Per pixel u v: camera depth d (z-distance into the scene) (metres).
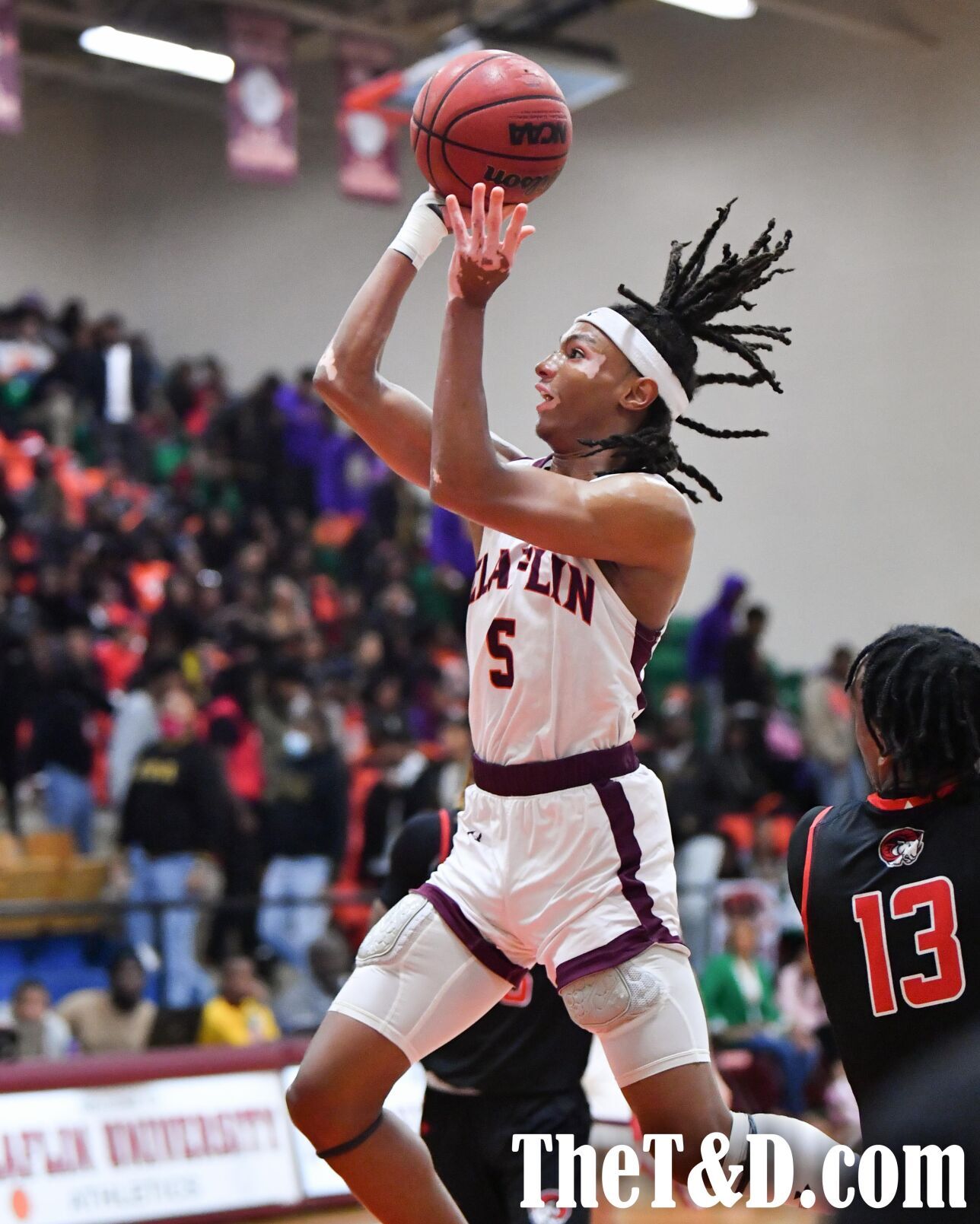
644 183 14.99
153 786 8.46
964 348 12.80
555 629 2.78
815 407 13.73
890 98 13.33
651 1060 2.68
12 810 10.09
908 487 13.10
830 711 10.98
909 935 2.48
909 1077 2.34
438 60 12.91
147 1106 6.13
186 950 7.55
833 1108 8.05
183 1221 6.04
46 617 12.20
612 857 2.75
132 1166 6.00
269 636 11.43
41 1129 5.84
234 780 9.57
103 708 10.68
